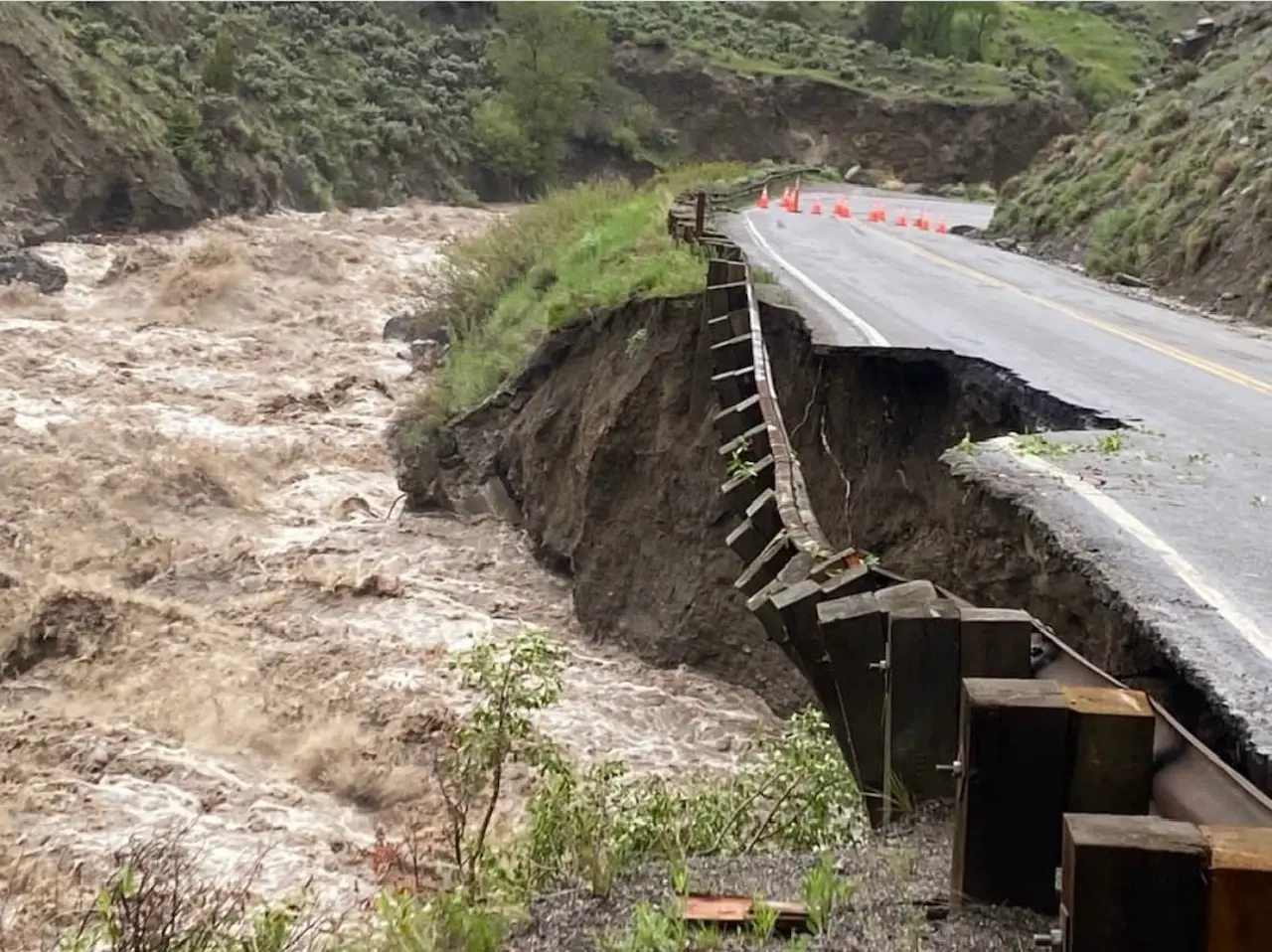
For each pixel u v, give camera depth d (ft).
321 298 130.31
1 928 33.86
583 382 61.77
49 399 90.12
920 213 142.00
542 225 101.35
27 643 52.90
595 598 55.52
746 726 46.96
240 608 58.13
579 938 16.03
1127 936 9.50
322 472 80.28
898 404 40.68
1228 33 111.55
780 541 22.67
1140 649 19.17
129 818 40.14
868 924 14.14
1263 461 29.25
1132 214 84.43
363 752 44.14
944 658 15.61
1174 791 11.71
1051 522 24.17
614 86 252.21
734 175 140.97
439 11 256.93
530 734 30.19
